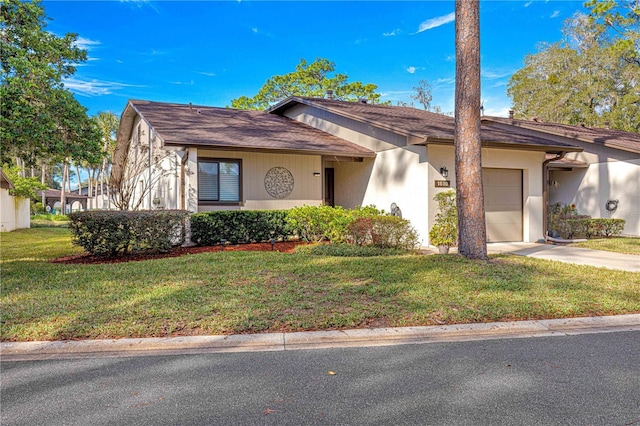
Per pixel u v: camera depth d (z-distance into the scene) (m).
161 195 13.73
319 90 33.16
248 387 3.04
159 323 4.29
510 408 2.72
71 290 5.65
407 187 11.22
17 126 11.45
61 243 12.94
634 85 25.12
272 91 33.53
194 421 2.58
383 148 12.23
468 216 7.91
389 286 5.76
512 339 4.11
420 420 2.58
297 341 4.00
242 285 5.88
